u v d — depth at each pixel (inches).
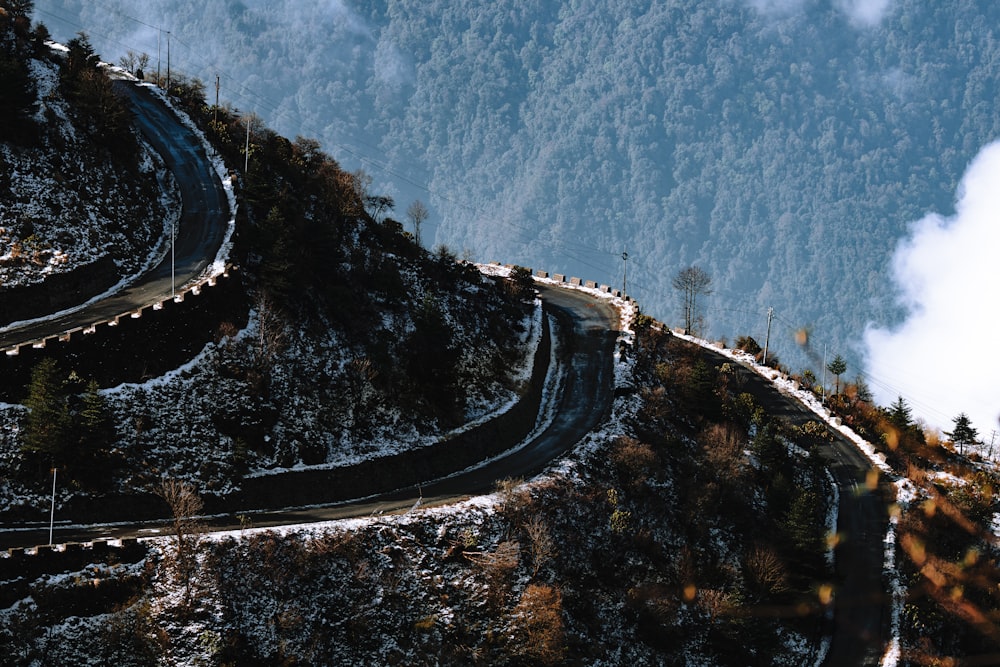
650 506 5246.1
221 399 4717.0
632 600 4778.5
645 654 4643.2
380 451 5024.6
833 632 5182.1
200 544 4040.4
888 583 5492.1
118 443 4340.6
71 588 3816.4
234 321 5012.3
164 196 5782.5
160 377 4643.2
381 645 4133.9
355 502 4729.3
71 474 4158.5
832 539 5748.0
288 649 3973.9
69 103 5684.1
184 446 4490.7
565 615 4490.7
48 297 4835.1
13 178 5167.3
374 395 5226.4
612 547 4938.5
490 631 4281.5
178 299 4830.2
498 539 4589.1
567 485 5024.6
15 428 4185.5
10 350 4328.3
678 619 4857.3
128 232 5403.5
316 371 5123.0
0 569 3757.4
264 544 4126.5
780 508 5575.8
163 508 4279.0
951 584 5585.6
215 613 3914.9
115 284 5137.8
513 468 5231.3
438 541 4468.5
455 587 4355.3
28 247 4950.8
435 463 5132.9
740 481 5659.5
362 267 5836.6
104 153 5625.0
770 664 4916.3
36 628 3730.3
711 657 4827.8
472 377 5733.3
